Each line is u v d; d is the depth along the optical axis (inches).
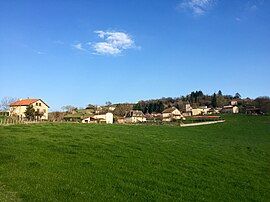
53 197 805.9
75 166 1115.3
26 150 1280.8
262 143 2790.4
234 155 1772.9
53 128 2172.7
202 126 4532.5
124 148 1526.8
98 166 1141.1
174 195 946.7
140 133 2470.5
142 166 1220.5
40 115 5605.3
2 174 954.7
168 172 1184.2
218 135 3326.8
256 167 1523.1
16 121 3553.2
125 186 957.8
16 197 789.2
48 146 1400.1
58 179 950.4
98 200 823.7
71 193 845.8
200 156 1571.1
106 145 1552.7
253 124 4990.2
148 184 1010.7
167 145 1782.7
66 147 1400.1
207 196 979.9
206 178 1176.8
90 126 2736.2
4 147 1310.3
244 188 1122.0
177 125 4611.2
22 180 910.4
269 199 1050.1
